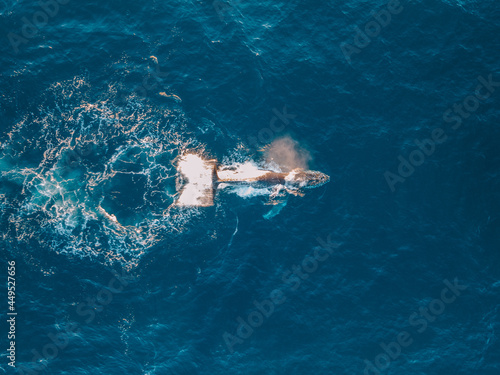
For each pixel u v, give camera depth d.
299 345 65.00
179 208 70.56
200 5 81.38
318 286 67.81
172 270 67.44
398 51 80.81
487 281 68.62
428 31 82.19
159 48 77.94
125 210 69.75
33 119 72.69
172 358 63.50
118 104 74.69
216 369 63.38
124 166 72.12
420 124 76.56
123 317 64.94
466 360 64.69
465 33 82.12
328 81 78.56
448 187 73.25
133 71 76.25
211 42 79.12
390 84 78.75
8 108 72.56
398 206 72.19
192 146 73.62
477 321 66.69
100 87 75.12
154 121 74.31
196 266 67.94
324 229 70.81
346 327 66.00
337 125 76.19
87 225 68.44
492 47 81.31
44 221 68.00
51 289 65.12
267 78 77.88
